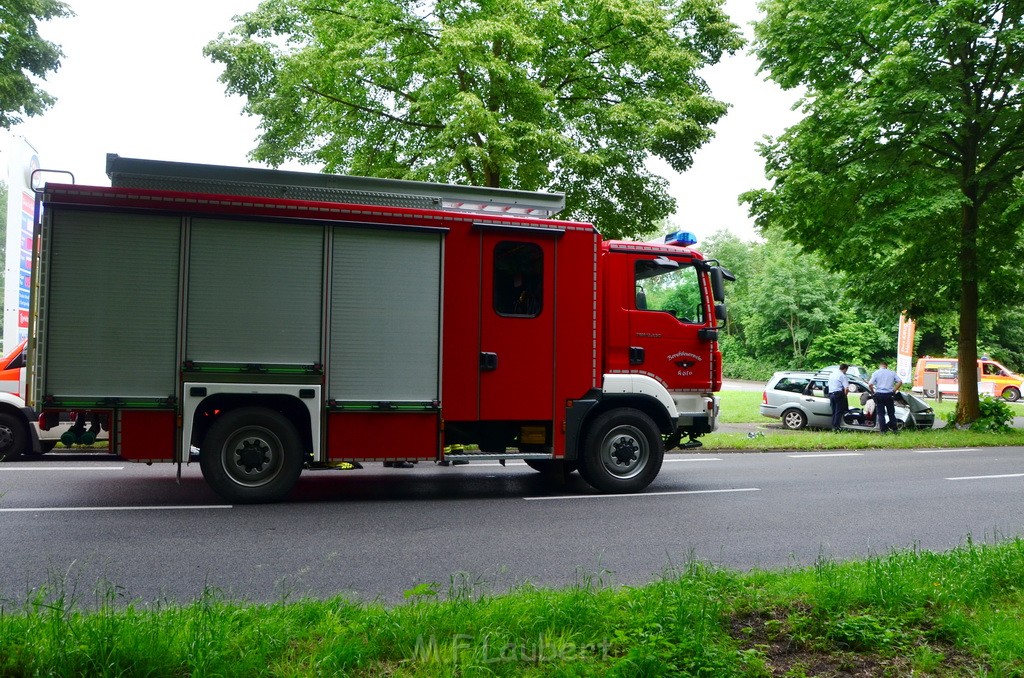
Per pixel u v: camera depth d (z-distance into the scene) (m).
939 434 18.58
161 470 11.47
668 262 10.53
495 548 6.89
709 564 5.36
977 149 19.67
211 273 8.59
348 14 17.98
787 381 22.56
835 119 19.39
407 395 9.16
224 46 18.70
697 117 19.16
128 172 8.66
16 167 16.09
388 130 18.73
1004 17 18.69
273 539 7.10
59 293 8.21
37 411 8.20
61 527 7.40
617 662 3.56
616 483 10.09
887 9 18.80
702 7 19.50
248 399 8.82
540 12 17.73
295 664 3.55
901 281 20.64
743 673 3.60
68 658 3.34
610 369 10.20
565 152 17.39
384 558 6.47
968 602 4.70
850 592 4.69
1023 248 20.41
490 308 9.52
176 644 3.53
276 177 9.02
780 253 65.19
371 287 9.07
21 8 24.91
